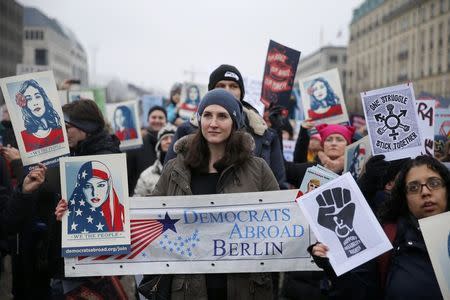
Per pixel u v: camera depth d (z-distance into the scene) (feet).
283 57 20.12
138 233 11.18
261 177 11.05
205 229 11.07
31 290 13.97
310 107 20.59
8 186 16.02
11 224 11.71
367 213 9.88
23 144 12.07
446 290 9.15
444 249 9.28
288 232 10.96
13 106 12.08
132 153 26.13
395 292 9.59
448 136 20.42
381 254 9.93
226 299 11.00
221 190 10.90
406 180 10.14
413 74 203.31
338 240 9.87
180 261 11.09
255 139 13.76
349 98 294.66
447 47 174.50
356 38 283.79
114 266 11.21
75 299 12.66
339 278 10.01
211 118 10.60
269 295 11.15
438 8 180.96
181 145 11.14
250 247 11.02
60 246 12.46
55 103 12.14
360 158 14.19
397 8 221.66
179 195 11.03
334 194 10.05
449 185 9.99
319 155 17.01
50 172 12.10
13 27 228.63
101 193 11.13
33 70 33.42
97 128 13.21
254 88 23.32
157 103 45.09
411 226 9.98
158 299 11.06
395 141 12.56
